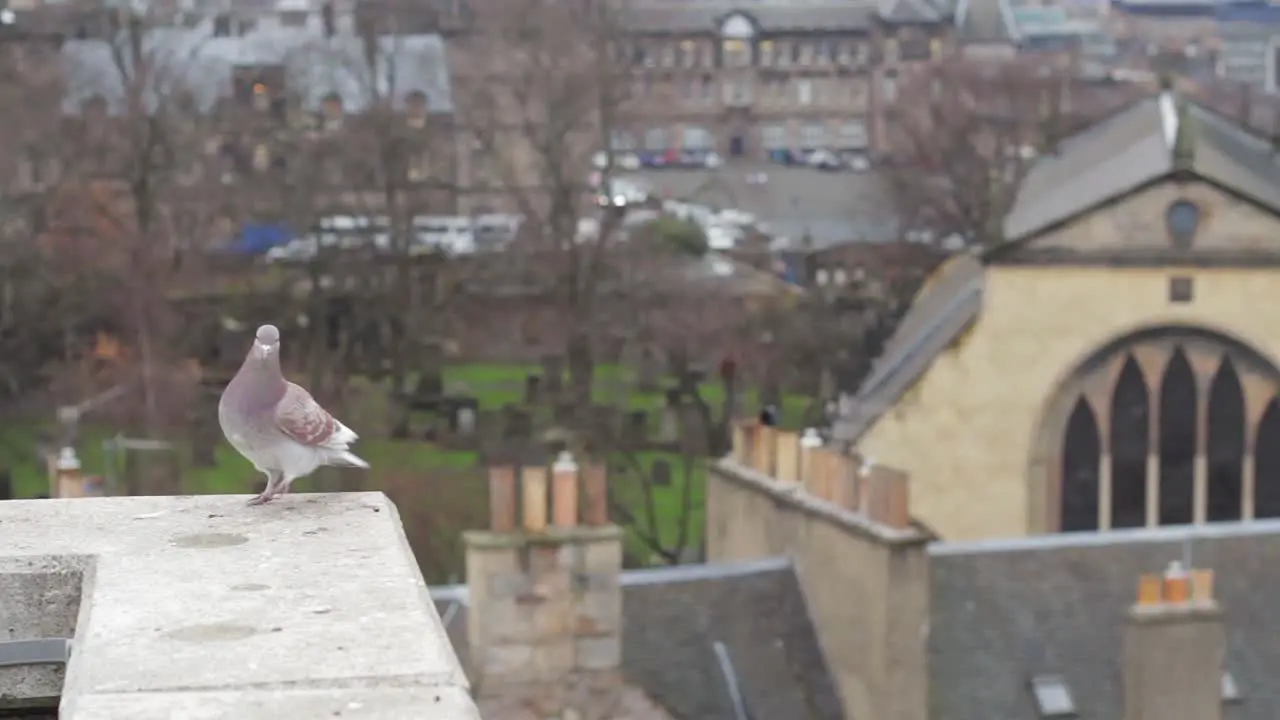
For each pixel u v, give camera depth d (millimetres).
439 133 81062
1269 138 53844
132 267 71375
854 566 24906
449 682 4180
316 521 6465
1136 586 29000
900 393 50969
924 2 104875
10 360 68688
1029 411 50250
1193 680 24188
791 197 91750
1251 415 50469
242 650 4438
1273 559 30312
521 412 65688
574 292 70188
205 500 6969
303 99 84188
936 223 74750
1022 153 73875
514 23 80000
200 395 66188
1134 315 50031
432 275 72625
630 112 86812
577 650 22688
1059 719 26672
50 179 73875
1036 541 29312
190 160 76125
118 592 5152
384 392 69562
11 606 5719
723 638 24906
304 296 72188
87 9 78938
